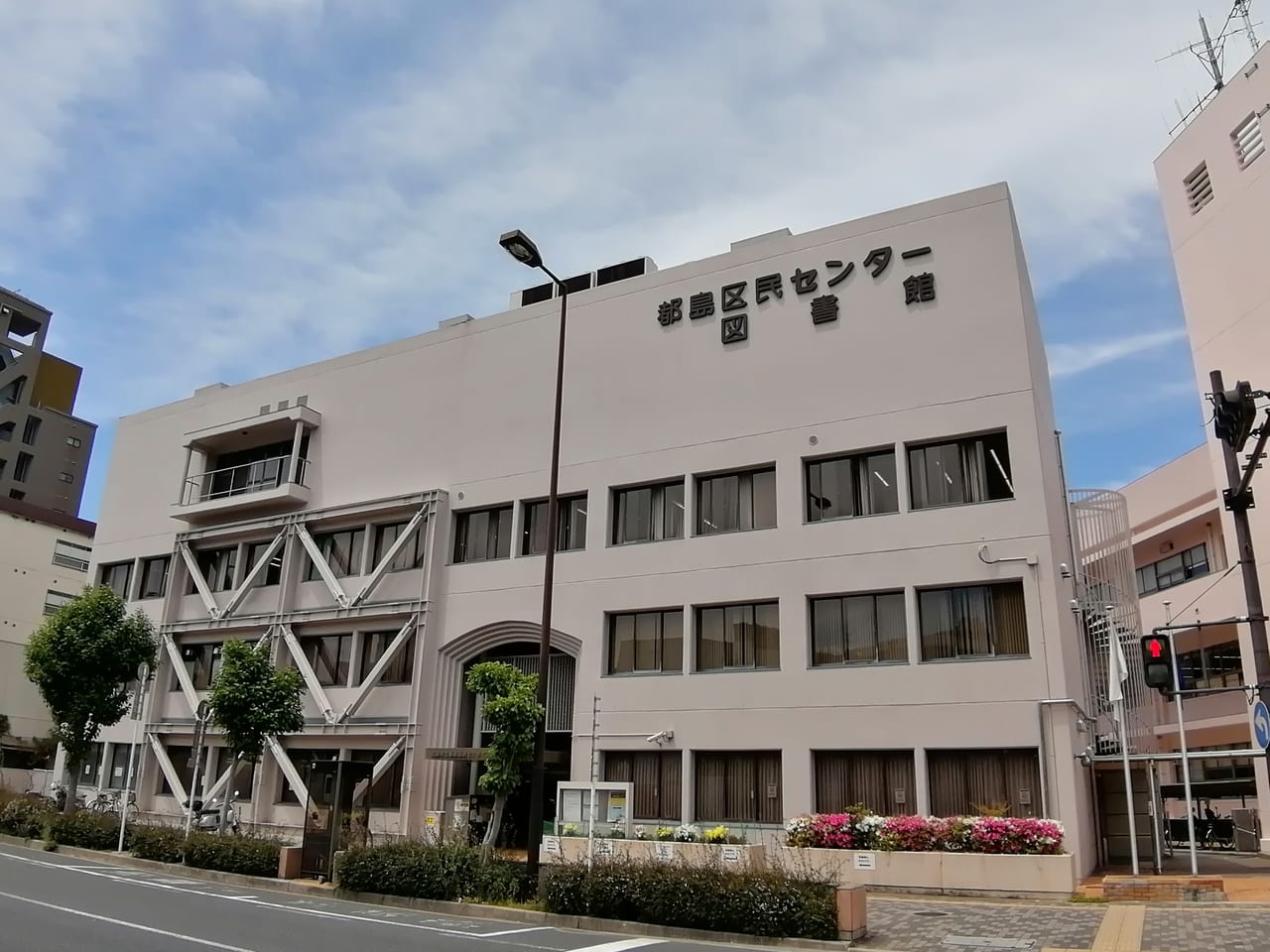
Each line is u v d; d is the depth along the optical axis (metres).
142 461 36.88
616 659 24.22
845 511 22.39
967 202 22.48
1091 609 21.78
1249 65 25.77
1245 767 33.47
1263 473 24.52
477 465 27.89
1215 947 11.28
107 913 12.84
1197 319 27.34
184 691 32.09
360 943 11.12
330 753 28.03
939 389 21.69
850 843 18.38
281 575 30.69
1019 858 16.59
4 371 67.38
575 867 14.73
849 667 21.09
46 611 49.88
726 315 24.91
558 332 27.59
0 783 38.38
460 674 26.88
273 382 33.78
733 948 11.97
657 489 25.00
